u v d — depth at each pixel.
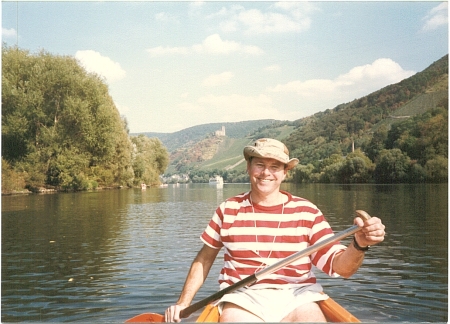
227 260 2.42
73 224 9.00
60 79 19.88
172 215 10.88
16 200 15.54
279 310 2.21
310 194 18.00
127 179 24.50
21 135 19.50
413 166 29.97
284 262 2.21
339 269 2.24
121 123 22.89
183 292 2.46
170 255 5.68
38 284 4.33
